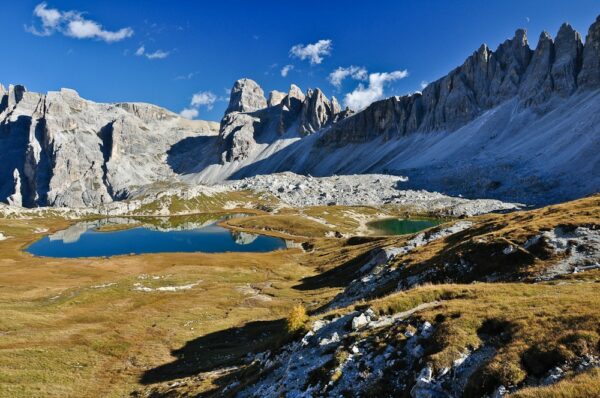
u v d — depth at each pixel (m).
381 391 19.09
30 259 132.75
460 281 44.59
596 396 12.35
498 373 16.17
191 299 80.25
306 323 31.00
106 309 71.25
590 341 16.03
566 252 39.34
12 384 39.28
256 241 189.50
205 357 47.31
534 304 21.77
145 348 52.94
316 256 134.75
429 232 79.62
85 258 130.62
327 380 21.16
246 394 26.23
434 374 18.14
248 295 84.62
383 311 27.66
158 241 196.12
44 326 59.56
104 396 38.44
